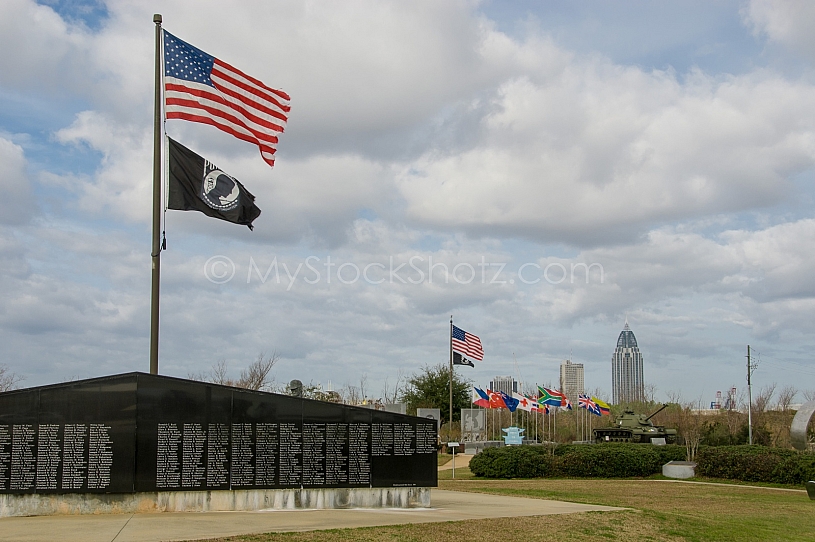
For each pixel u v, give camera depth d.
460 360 44.97
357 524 14.56
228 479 16.53
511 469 35.66
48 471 15.72
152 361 16.69
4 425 15.70
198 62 17.61
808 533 18.05
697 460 34.97
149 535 12.82
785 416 67.25
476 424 38.19
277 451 16.92
